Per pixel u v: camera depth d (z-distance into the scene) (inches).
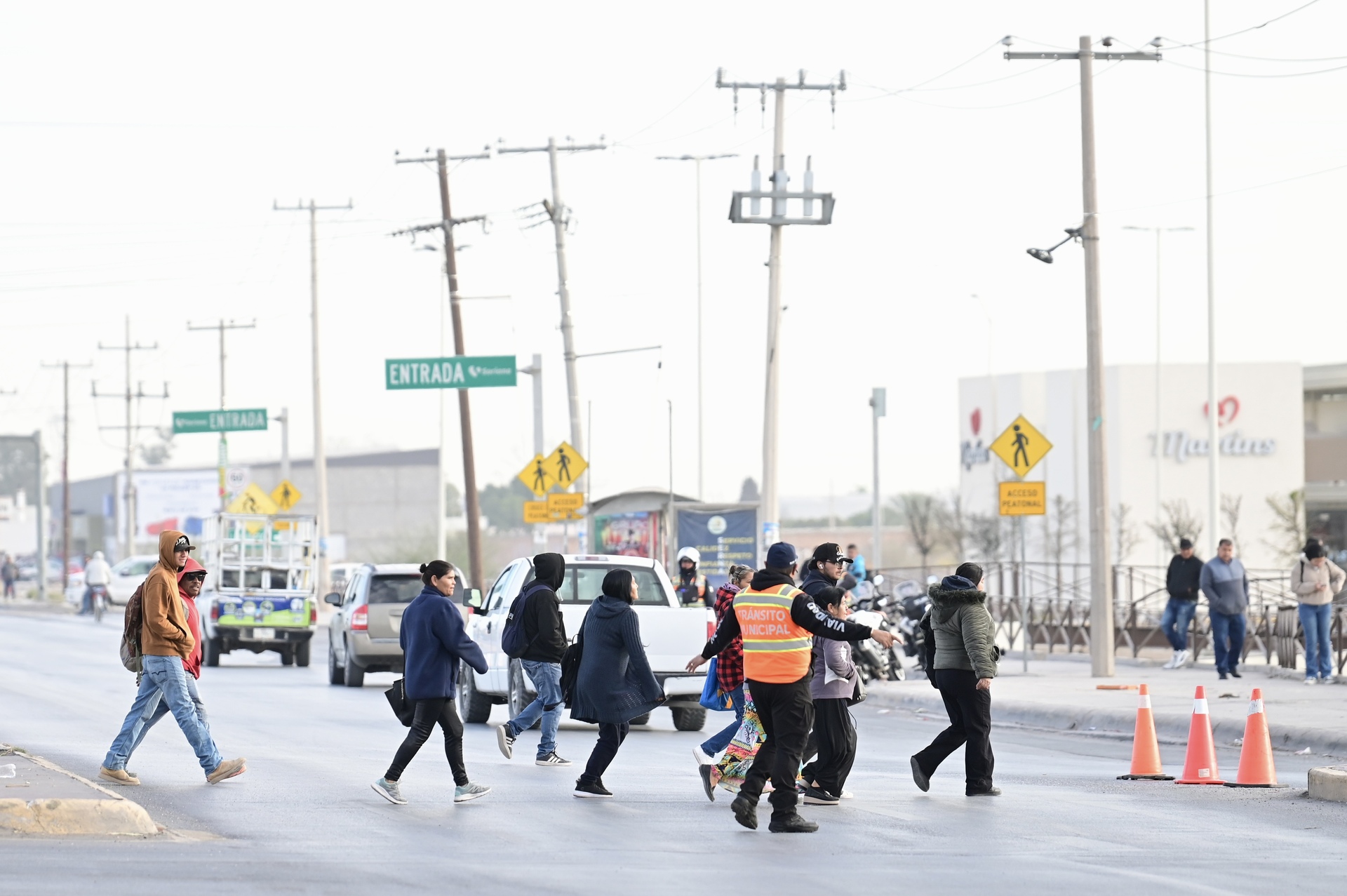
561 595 2117.4
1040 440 2795.3
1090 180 2775.6
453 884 967.0
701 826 1235.2
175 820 1227.9
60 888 926.4
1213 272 4293.8
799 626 1216.2
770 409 3513.8
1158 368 7436.0
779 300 3513.8
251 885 950.4
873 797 1411.2
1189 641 3245.6
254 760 1640.0
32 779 1272.1
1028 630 3565.5
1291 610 2736.2
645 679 1384.1
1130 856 1103.6
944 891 960.3
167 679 1412.4
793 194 3479.3
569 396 4362.7
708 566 3786.9
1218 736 1990.7
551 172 4402.1
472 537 4717.0
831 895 946.1
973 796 1413.6
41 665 3238.2
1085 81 2768.2
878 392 4224.9
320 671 3437.5
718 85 3464.6
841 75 3489.2
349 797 1371.8
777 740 1214.3
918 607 2878.9
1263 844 1161.4
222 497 6397.6
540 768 1625.2
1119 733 2082.9
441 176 4926.2
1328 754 1802.4
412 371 4557.1
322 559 5925.2
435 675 1323.8
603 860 1067.3
